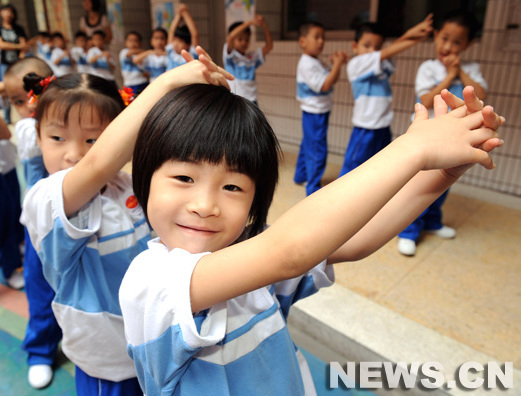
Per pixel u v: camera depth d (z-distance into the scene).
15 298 2.22
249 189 0.63
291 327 2.05
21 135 1.65
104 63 5.30
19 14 8.03
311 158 3.26
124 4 5.71
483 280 2.22
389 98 2.83
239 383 0.66
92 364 1.08
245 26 3.43
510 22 2.91
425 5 3.47
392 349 1.71
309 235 0.49
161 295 0.58
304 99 3.17
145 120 0.64
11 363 1.78
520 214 3.04
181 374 0.64
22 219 1.11
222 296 0.55
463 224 2.90
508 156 3.15
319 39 3.10
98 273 1.05
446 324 1.88
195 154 0.57
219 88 0.66
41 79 1.29
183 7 3.82
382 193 0.49
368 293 2.11
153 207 0.62
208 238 0.61
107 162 0.81
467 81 2.36
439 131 0.54
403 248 2.47
